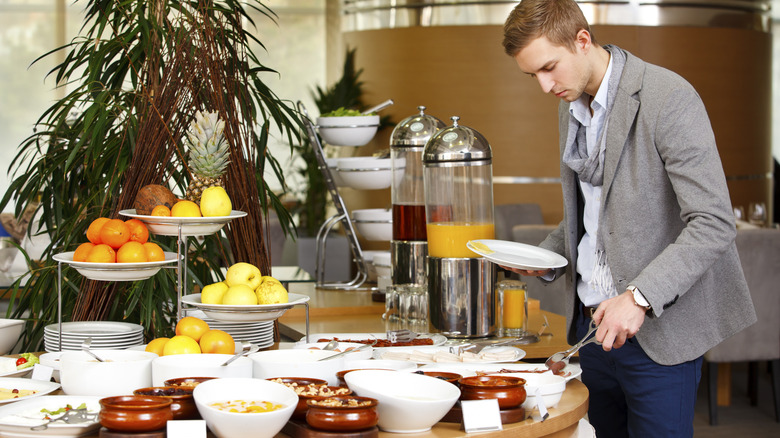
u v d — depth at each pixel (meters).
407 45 6.57
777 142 9.25
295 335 2.67
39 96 7.79
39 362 1.83
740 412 4.41
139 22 2.53
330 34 8.48
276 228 5.68
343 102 6.89
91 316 2.46
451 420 1.50
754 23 6.84
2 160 7.73
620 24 6.32
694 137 1.79
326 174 3.48
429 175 2.49
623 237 1.92
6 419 1.40
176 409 1.38
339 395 1.44
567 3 1.88
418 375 1.52
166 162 2.41
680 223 1.90
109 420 1.31
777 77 9.19
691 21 6.46
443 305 2.45
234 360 1.60
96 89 2.65
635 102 1.88
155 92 2.42
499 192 6.43
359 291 3.51
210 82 2.45
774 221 7.56
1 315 3.28
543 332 2.62
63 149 2.79
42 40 7.77
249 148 2.54
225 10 2.60
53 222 2.97
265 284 1.89
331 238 7.01
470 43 6.42
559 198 6.46
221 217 1.92
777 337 3.97
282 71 8.45
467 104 6.45
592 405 2.20
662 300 1.72
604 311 1.78
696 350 1.91
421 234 2.86
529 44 1.87
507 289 2.51
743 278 1.93
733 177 6.79
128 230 1.90
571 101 1.98
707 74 6.55
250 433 1.30
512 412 1.49
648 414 1.96
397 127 2.99
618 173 1.93
